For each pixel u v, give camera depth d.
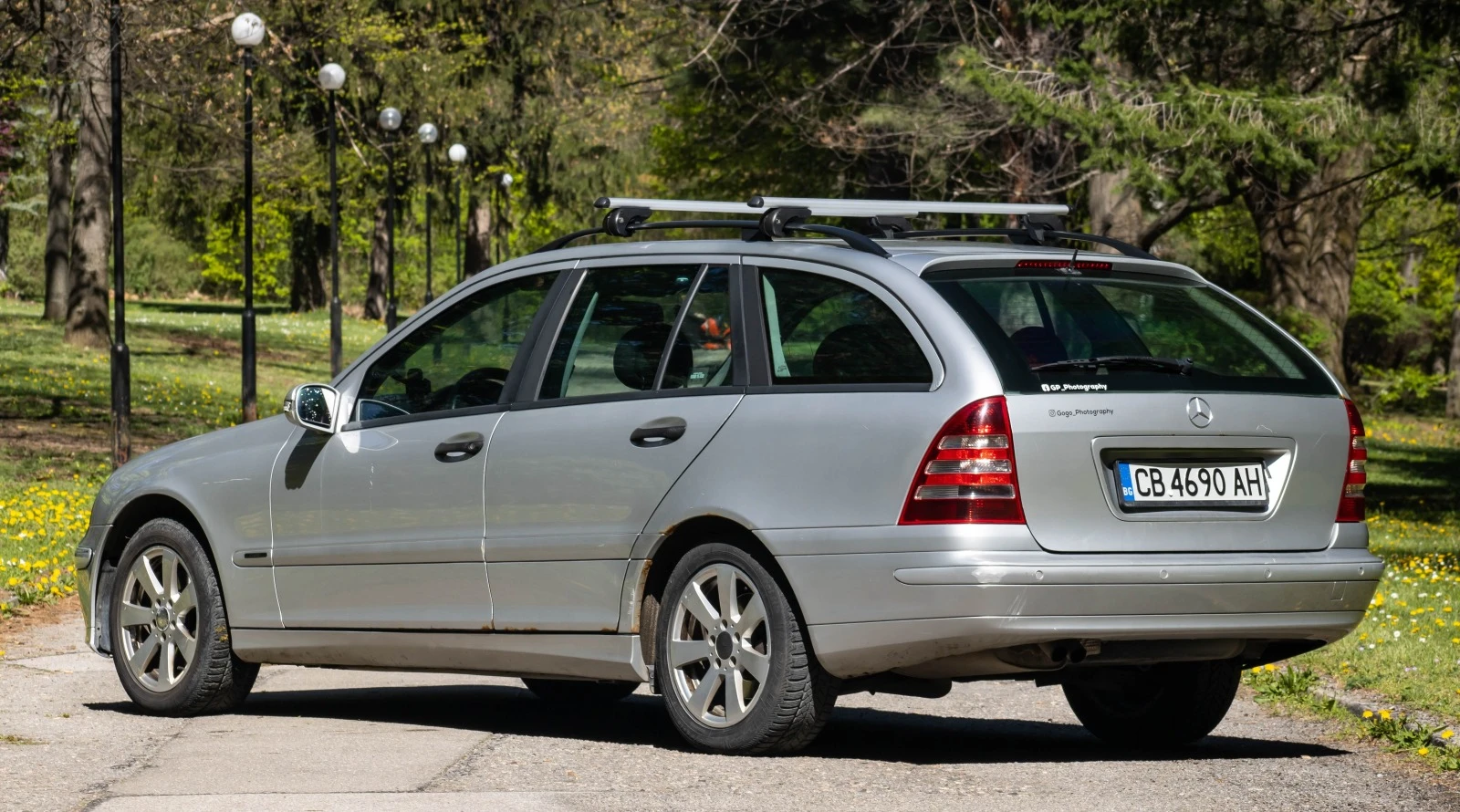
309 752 22.38
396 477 24.36
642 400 22.52
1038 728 25.95
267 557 25.52
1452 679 27.69
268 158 119.94
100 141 112.00
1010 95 63.28
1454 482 93.81
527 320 24.16
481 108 155.50
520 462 23.20
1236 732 25.42
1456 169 60.03
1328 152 59.69
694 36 113.25
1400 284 184.75
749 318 22.05
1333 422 21.69
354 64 131.88
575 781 20.22
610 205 23.89
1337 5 63.00
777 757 21.61
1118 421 20.16
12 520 50.94
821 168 125.75
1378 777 21.11
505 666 23.50
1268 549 20.92
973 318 20.53
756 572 21.16
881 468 20.23
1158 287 22.25
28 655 32.06
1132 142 60.53
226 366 116.31
